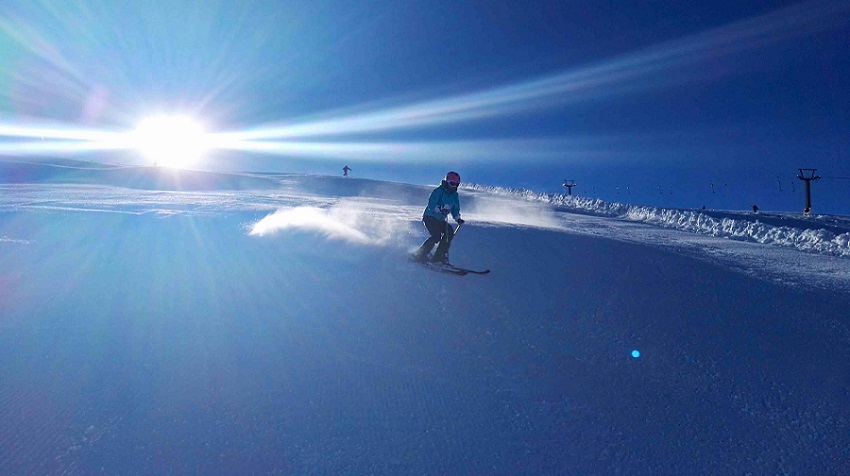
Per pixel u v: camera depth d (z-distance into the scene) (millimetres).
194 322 4363
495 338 4602
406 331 4566
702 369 4352
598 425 3561
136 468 2879
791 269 8406
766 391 4094
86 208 9648
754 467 3309
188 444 3049
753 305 5891
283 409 3385
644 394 3951
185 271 5484
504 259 7105
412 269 6188
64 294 4727
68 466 2863
